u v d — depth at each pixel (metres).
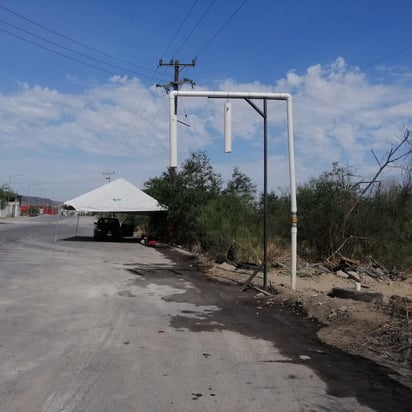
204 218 21.67
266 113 11.84
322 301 9.44
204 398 4.65
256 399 4.66
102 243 28.80
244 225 20.05
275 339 7.16
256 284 12.95
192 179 27.55
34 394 4.63
